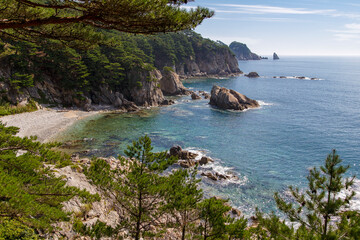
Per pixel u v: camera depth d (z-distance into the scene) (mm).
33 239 12461
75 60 70000
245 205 29578
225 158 43062
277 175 37344
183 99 98375
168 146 47656
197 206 14133
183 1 8062
